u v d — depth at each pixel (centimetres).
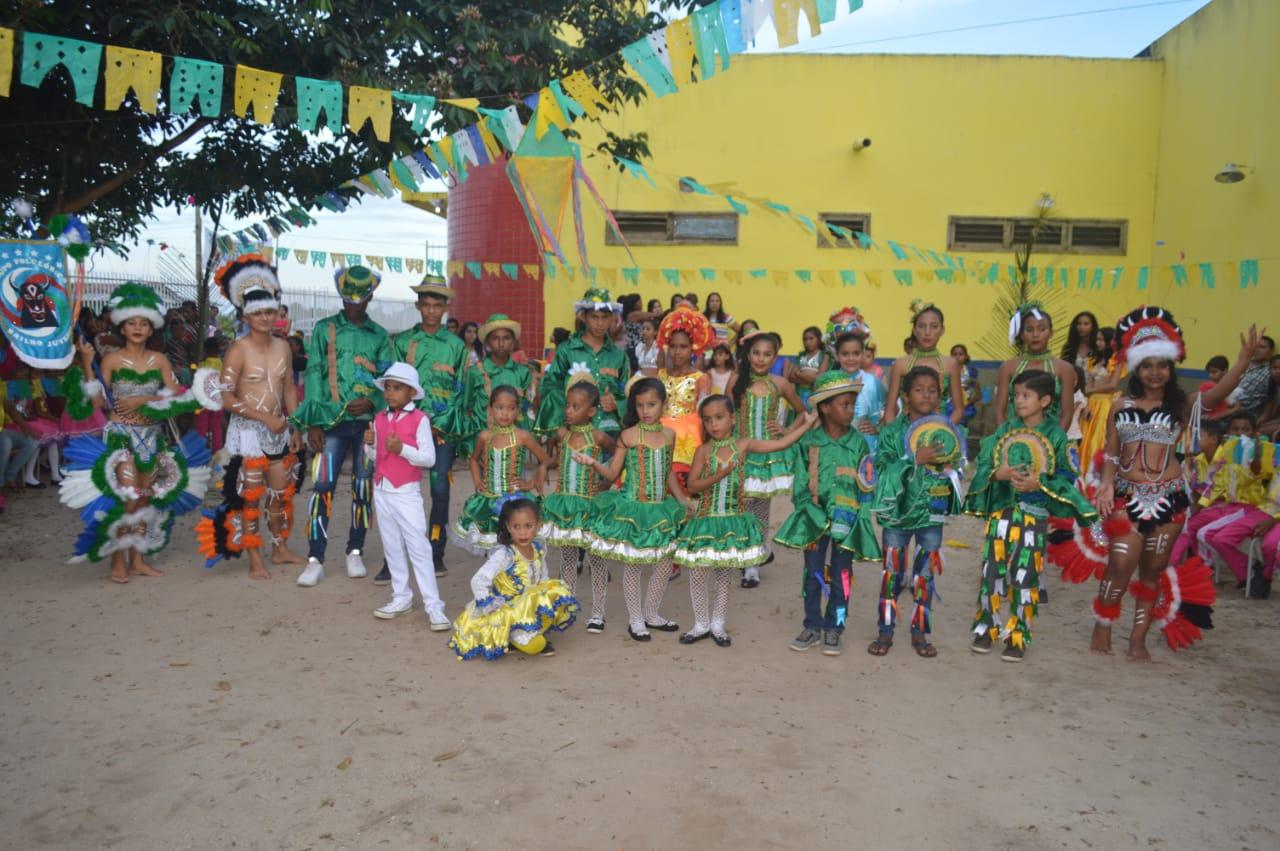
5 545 775
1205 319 1396
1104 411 814
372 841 338
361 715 446
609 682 497
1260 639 583
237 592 655
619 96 1116
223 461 696
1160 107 1512
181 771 387
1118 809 364
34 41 550
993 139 1510
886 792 376
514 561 538
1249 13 1284
